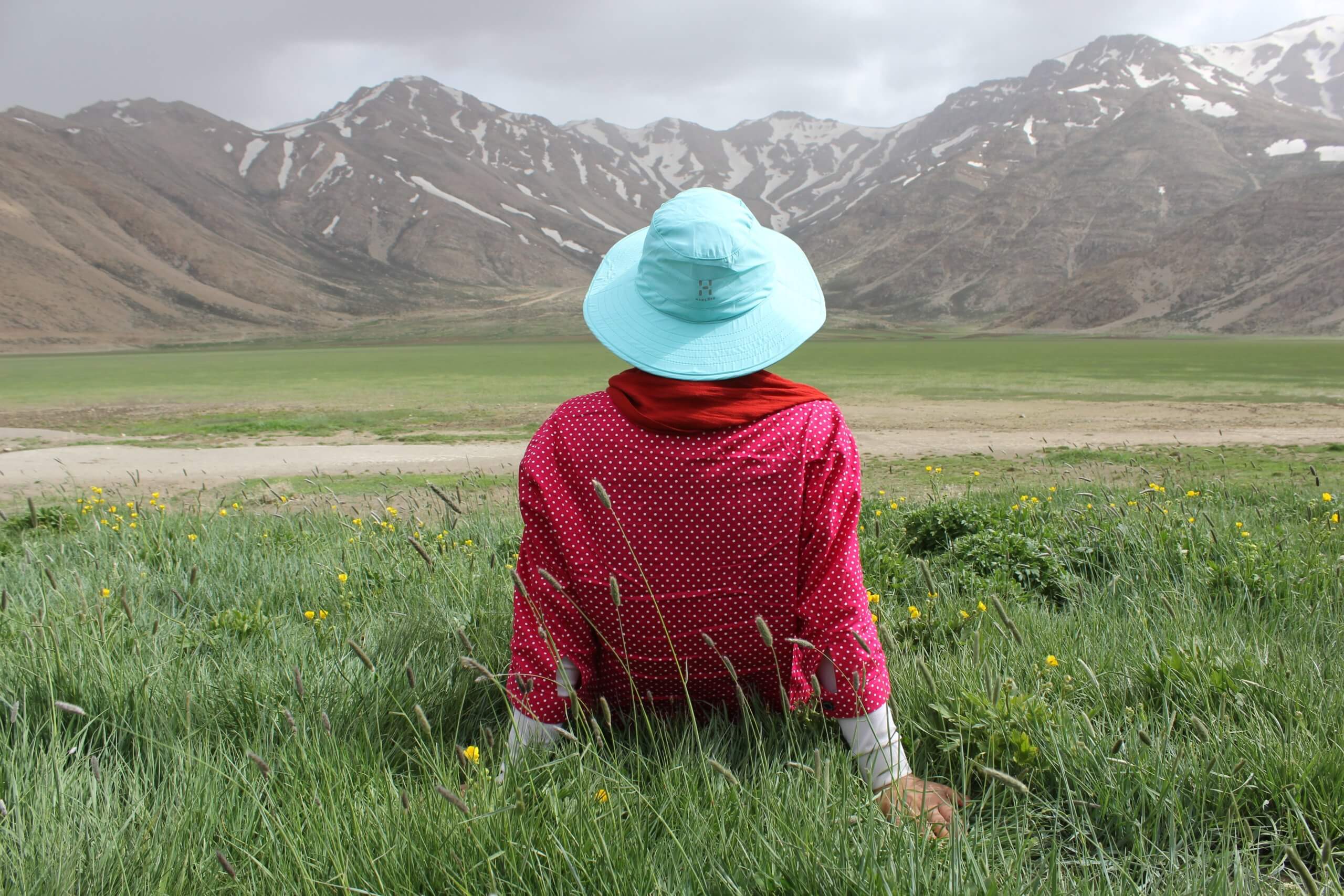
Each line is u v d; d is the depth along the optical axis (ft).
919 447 50.96
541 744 7.33
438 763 7.27
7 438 64.23
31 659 9.53
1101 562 15.64
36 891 5.83
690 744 7.61
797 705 7.63
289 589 14.48
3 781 7.28
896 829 6.15
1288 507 21.70
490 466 45.37
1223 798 6.99
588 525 7.27
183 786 7.17
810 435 7.20
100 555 17.37
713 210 7.23
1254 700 8.41
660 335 7.25
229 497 34.96
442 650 10.46
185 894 6.05
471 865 5.97
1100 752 7.45
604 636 7.48
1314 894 5.41
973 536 16.10
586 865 5.94
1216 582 13.32
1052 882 5.73
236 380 158.20
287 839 6.10
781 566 7.17
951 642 10.87
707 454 7.02
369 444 58.08
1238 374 130.93
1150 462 41.60
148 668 9.41
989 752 7.62
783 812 6.44
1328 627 11.03
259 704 8.54
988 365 169.27
